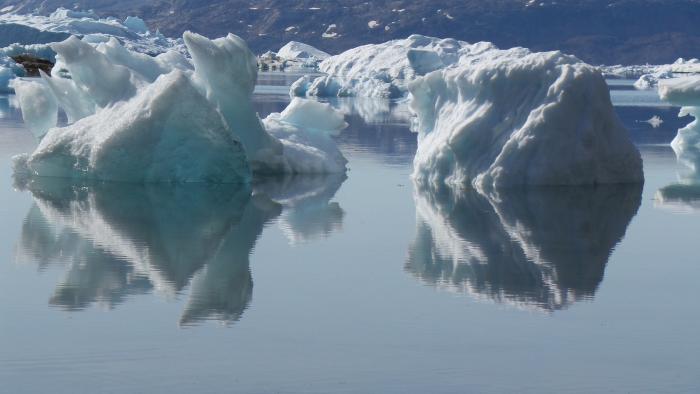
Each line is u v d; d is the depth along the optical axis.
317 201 30.83
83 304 17.33
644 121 73.12
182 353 14.50
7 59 135.00
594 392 13.05
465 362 14.20
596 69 34.62
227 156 34.28
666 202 30.80
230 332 15.60
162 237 24.19
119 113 34.78
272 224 26.39
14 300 17.58
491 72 34.78
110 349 14.64
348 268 20.69
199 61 35.44
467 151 34.50
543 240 24.30
